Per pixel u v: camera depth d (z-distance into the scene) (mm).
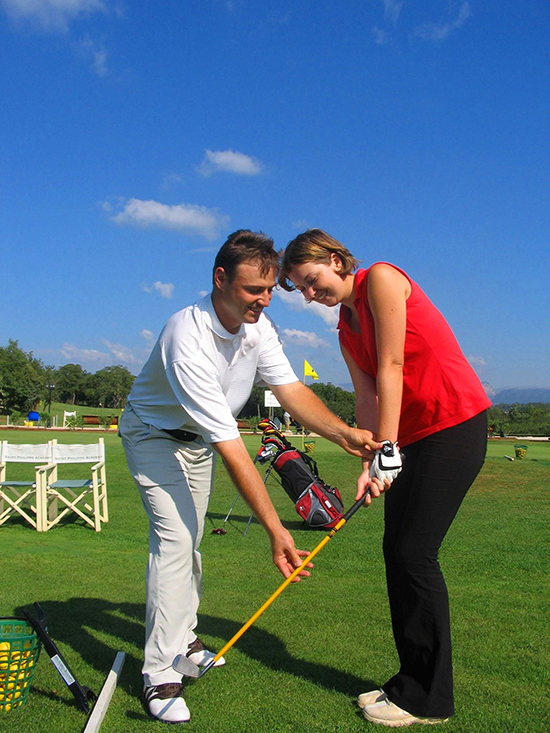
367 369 2996
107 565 5102
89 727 2248
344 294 2773
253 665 2980
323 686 2752
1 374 58562
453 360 2541
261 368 2963
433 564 2508
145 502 2760
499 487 10664
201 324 2588
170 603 2600
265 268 2439
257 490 2488
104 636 3326
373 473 2555
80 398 100188
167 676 2543
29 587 4270
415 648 2479
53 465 7508
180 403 2598
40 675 2820
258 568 5145
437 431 2527
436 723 2422
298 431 33344
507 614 3871
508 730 2371
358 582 4738
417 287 2625
